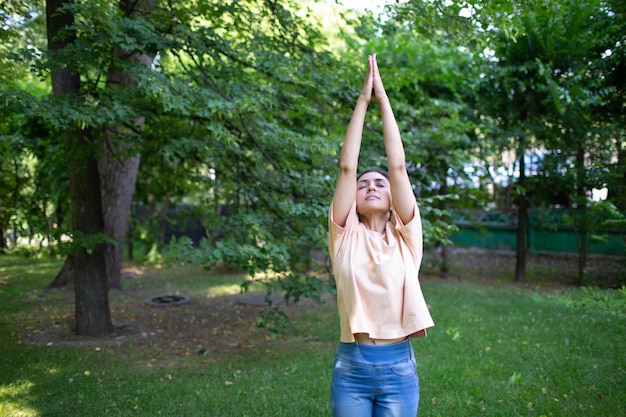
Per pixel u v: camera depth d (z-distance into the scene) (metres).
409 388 1.98
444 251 10.79
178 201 13.59
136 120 6.49
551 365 4.62
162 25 4.83
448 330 5.86
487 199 11.12
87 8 3.77
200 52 4.71
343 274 2.00
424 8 4.39
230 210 6.10
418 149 7.10
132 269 12.40
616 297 7.91
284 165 5.72
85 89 4.82
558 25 8.13
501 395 3.90
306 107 5.39
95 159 5.73
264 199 5.50
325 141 4.74
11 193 13.73
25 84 9.50
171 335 6.11
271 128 5.07
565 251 12.27
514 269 11.73
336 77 5.47
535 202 9.98
